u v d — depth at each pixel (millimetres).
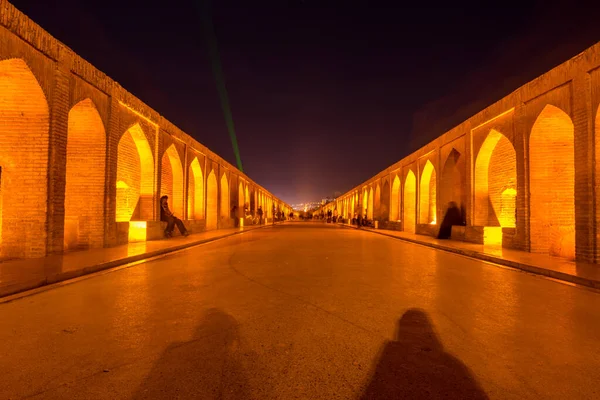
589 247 7734
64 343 3209
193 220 17781
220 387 2412
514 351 3104
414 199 22062
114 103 10328
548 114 9391
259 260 8750
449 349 3127
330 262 8477
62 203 8234
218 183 22828
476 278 6516
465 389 2428
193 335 3412
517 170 10438
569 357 2986
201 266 7738
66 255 8375
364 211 36531
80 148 9898
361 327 3672
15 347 3117
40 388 2404
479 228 12594
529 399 2312
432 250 11555
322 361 2840
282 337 3365
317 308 4371
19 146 7746
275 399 2264
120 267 7488
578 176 8062
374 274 6824
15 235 7762
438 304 4621
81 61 8859
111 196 10250
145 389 2385
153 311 4223
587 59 7891
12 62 7055
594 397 2342
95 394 2324
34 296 4969
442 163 16281
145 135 12703
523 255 9148
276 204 62188
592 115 7816
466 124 13797
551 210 9727
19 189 7750
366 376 2594
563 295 5219
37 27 7402
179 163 16391
